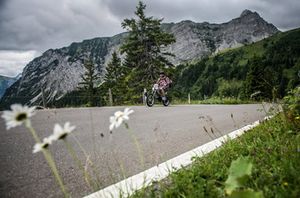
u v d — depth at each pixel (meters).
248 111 11.75
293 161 2.73
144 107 16.14
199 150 4.47
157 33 35.22
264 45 198.25
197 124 8.05
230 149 3.94
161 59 35.47
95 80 53.84
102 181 3.32
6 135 6.41
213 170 3.06
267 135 4.43
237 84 163.75
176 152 4.68
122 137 6.11
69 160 4.26
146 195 2.64
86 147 5.14
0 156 4.52
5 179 3.44
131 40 35.84
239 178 2.01
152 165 3.93
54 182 3.32
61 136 1.68
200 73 196.25
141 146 5.17
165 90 17.83
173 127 7.55
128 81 35.25
